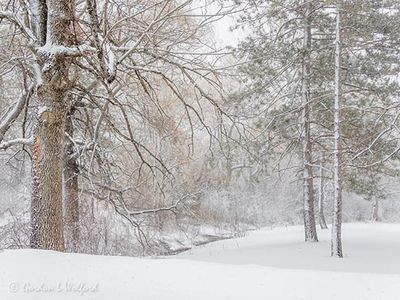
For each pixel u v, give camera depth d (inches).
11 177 807.1
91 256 308.3
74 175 580.1
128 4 505.0
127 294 223.0
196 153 1051.9
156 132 639.8
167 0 424.2
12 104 533.0
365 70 765.9
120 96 621.3
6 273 252.8
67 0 378.3
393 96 758.5
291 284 258.8
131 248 731.4
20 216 601.6
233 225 1209.4
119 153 692.1
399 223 1472.7
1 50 516.4
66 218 559.8
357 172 837.2
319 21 802.2
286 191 1560.0
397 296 239.1
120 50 431.5
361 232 1047.0
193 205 1008.9
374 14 717.3
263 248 805.2
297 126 838.5
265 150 831.7
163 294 227.3
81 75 548.4
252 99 847.1
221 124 527.5
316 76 800.9
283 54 791.1
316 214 1540.4
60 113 375.6
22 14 473.7
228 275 273.0
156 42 494.3
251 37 798.5
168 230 948.6
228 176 1033.5
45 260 282.7
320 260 632.4
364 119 748.0
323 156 914.7
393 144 776.9
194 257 721.6
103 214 705.0
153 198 762.8
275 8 772.0
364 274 291.6
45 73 369.1
